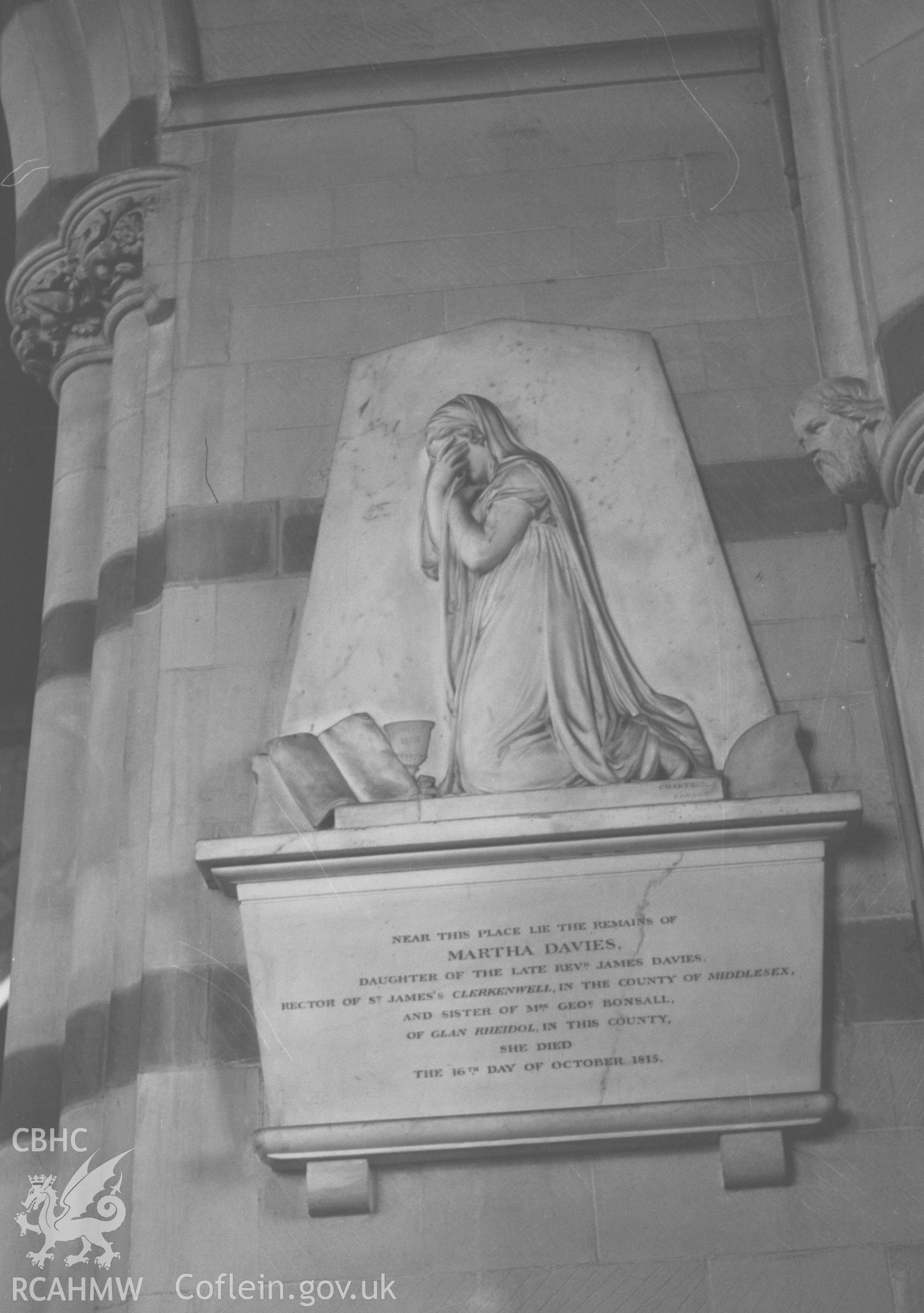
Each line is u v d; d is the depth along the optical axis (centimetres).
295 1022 518
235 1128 518
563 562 575
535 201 663
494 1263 491
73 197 721
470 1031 511
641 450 600
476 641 567
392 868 528
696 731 544
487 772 541
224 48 718
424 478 606
